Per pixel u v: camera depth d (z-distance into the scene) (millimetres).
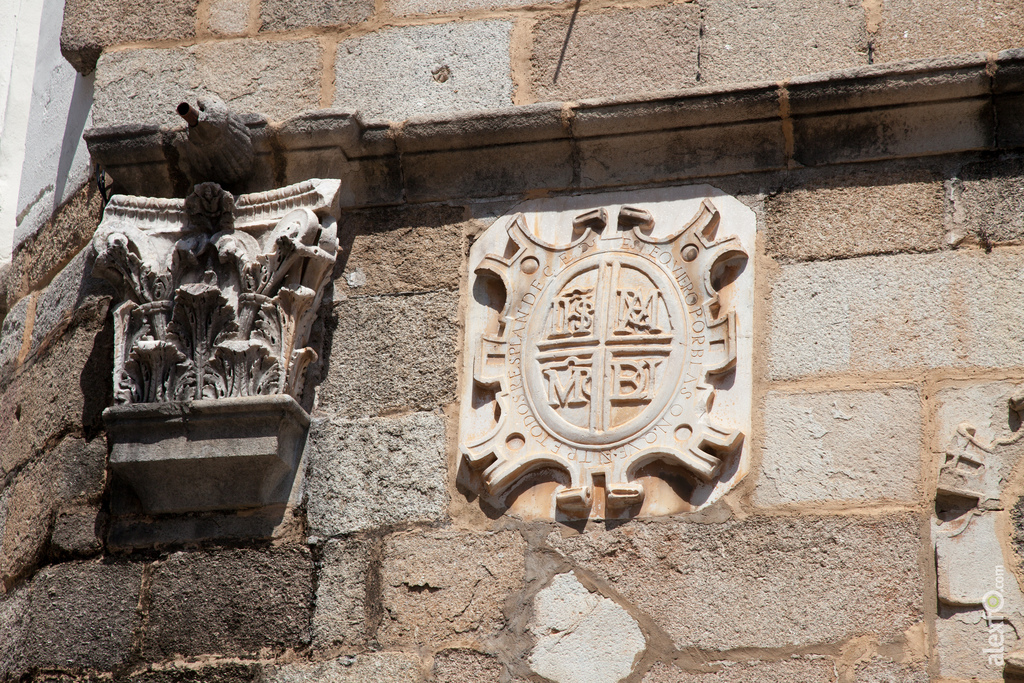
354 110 9344
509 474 8320
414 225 9312
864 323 8297
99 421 9227
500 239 9117
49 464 9320
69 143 11156
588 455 8273
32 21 13516
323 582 8383
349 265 9281
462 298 9023
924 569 7660
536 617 8031
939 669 7410
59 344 9867
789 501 7961
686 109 8898
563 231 8992
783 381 8250
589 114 9039
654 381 8352
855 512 7859
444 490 8484
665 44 9430
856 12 9203
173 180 9656
